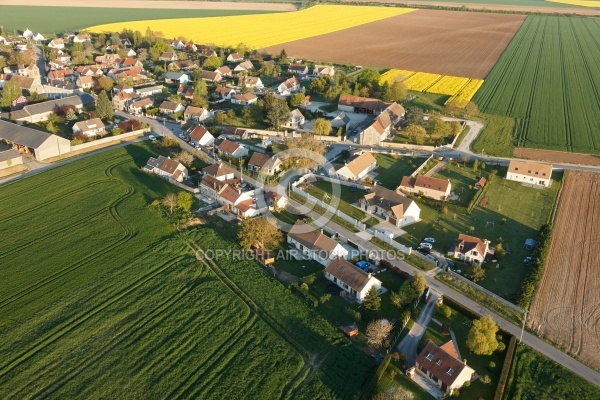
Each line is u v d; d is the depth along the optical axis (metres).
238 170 138.62
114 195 122.75
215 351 76.00
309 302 87.38
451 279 94.94
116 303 85.19
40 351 74.75
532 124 175.00
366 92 197.25
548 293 91.00
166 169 132.38
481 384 72.50
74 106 180.00
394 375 73.44
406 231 111.25
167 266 95.44
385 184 132.62
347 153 148.12
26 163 141.12
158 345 76.56
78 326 79.81
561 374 73.88
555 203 122.88
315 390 69.81
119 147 153.62
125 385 69.31
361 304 88.44
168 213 113.81
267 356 75.31
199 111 177.00
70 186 127.50
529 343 79.69
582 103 196.12
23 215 113.12
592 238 108.19
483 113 186.38
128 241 103.25
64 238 104.12
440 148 155.75
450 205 119.81
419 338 80.94
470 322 84.44
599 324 83.75
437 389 71.62
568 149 155.00
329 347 77.75
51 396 67.25
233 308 85.06
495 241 106.94
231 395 68.44
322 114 182.88
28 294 86.94
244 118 179.88
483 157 149.50
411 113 169.38
